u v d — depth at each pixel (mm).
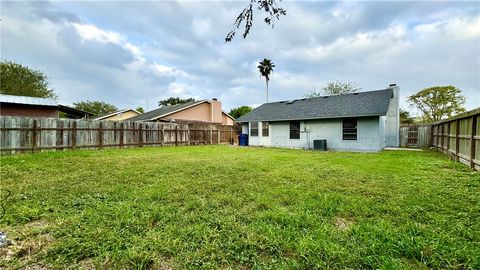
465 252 1982
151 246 2127
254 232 2418
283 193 3889
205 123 20891
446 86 23781
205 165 6863
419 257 1966
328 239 2254
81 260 1963
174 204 3320
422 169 6250
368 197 3689
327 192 3971
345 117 12766
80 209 3117
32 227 2568
